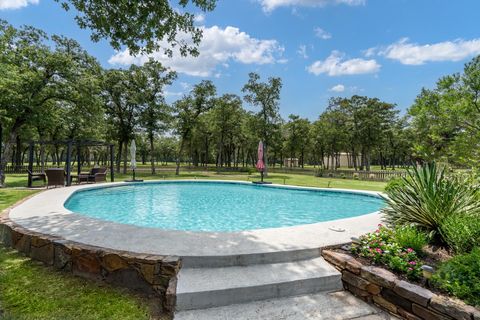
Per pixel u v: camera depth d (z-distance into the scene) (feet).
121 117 78.84
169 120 81.76
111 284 11.12
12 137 43.32
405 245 12.05
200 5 18.35
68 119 56.90
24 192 31.83
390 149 126.93
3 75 36.32
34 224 16.06
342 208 33.83
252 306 9.66
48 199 26.20
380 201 36.60
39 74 44.27
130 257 10.94
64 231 14.58
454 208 13.46
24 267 12.36
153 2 17.37
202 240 13.62
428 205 13.93
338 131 101.45
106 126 76.54
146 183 51.24
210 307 9.50
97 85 53.36
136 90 78.54
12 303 9.34
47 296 9.97
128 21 17.37
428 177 15.57
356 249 12.42
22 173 74.49
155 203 35.91
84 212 29.37
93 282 11.25
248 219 27.84
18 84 39.81
